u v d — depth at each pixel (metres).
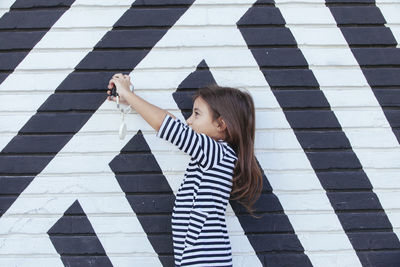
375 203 2.47
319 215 2.48
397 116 2.45
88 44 2.46
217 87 2.29
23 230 2.47
